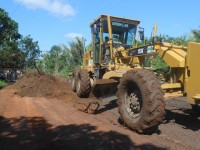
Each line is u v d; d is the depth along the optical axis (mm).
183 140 6816
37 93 15312
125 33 12539
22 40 44656
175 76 8086
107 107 11102
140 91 7301
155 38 8414
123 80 8000
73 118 8930
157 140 6746
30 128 7551
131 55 10031
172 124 8328
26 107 11047
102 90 12031
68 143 6270
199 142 6664
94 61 13508
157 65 11375
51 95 15039
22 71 38406
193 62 7340
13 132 7160
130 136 6961
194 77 7316
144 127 7211
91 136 6836
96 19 12773
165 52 8211
